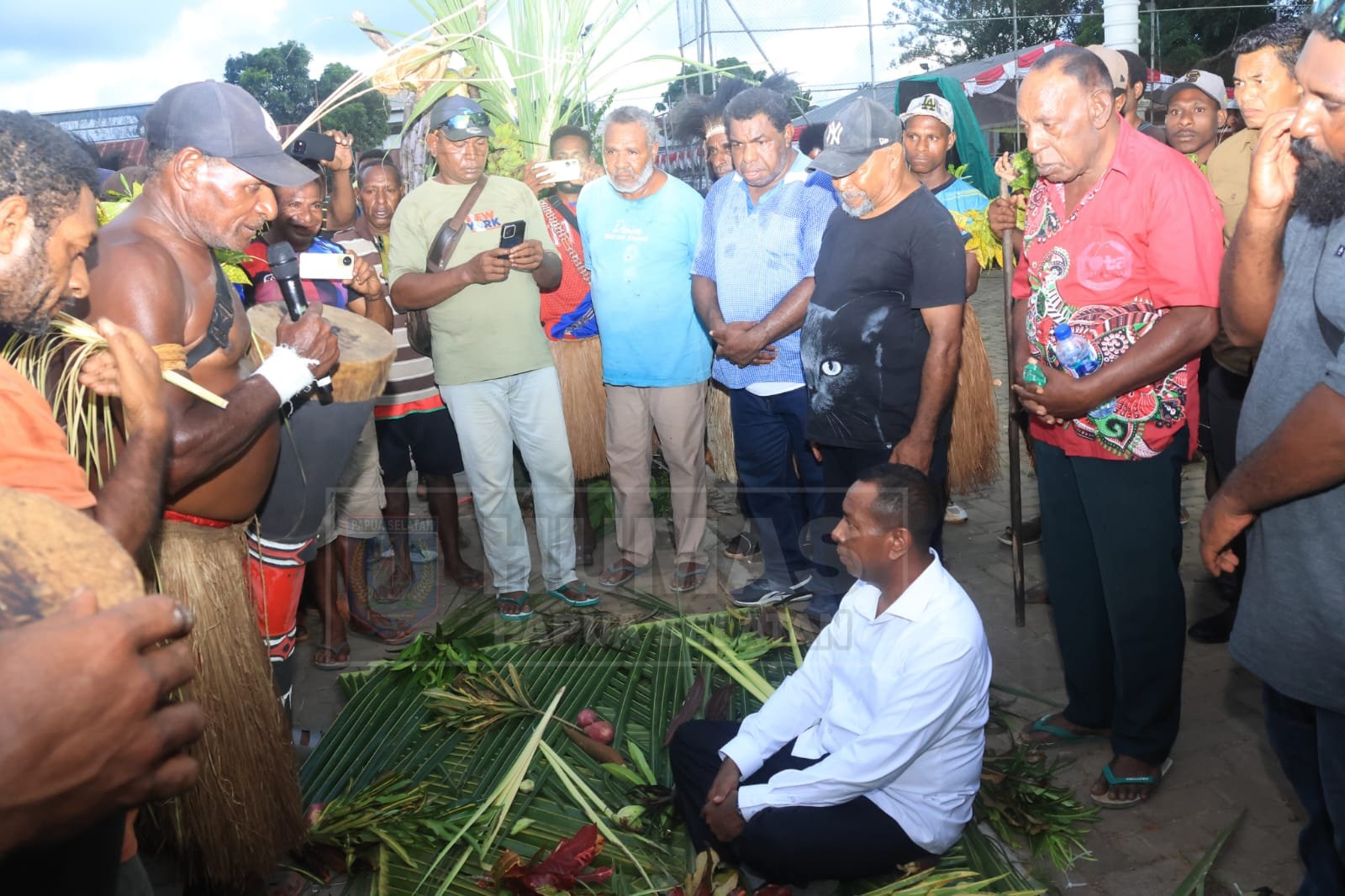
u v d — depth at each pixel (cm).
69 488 124
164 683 85
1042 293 284
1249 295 221
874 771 232
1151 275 265
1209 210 260
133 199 242
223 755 219
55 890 102
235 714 221
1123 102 386
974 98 1184
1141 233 265
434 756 296
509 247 372
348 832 259
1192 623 378
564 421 415
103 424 188
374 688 336
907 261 326
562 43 491
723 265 386
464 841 259
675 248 393
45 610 92
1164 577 274
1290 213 209
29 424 121
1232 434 342
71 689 78
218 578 222
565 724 304
